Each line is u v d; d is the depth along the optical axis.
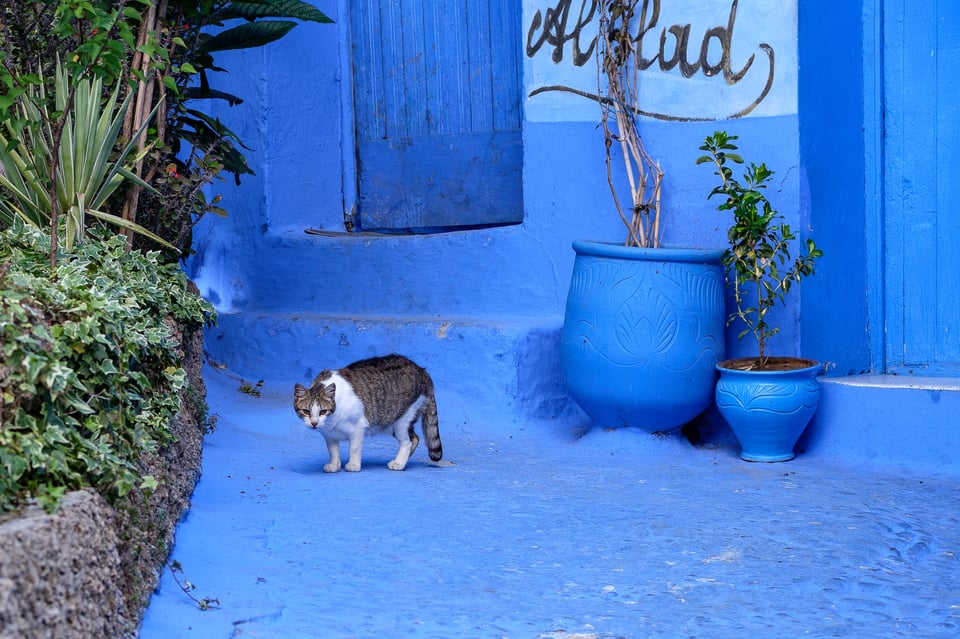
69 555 2.73
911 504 5.38
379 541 4.73
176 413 4.89
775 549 4.60
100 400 3.59
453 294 8.49
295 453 6.74
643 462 6.57
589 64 7.68
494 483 5.93
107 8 5.65
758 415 6.42
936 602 3.91
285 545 4.64
